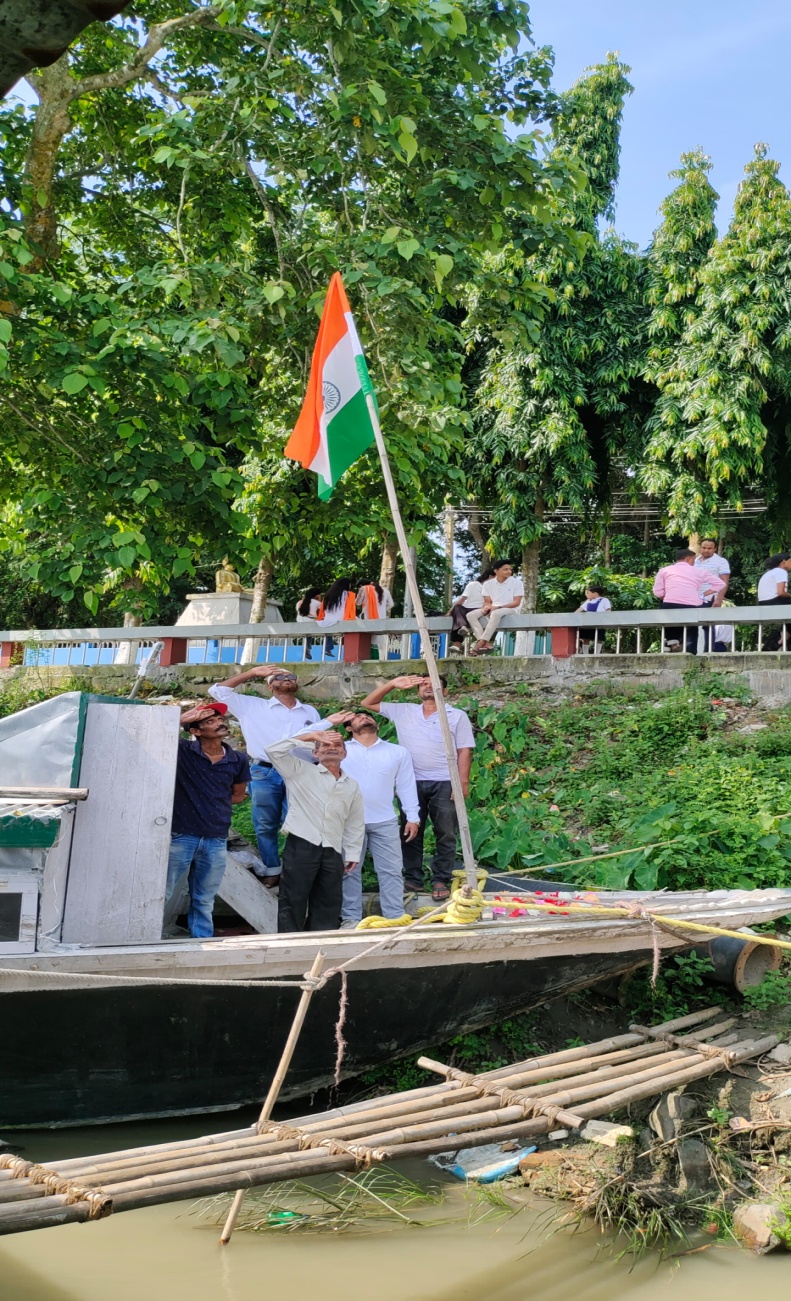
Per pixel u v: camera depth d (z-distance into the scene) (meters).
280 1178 4.02
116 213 11.88
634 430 20.36
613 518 27.23
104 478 8.80
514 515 20.14
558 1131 5.46
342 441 5.93
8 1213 3.46
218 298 9.25
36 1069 5.09
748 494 24.75
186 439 9.11
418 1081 6.26
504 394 19.47
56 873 5.23
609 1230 4.77
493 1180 5.20
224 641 14.43
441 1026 6.02
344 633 13.09
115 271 12.17
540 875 8.26
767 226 18.56
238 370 10.53
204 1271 4.31
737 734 10.23
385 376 9.78
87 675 14.11
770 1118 5.41
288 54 9.91
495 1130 4.65
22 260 7.98
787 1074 5.84
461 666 12.33
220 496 9.17
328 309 6.04
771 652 11.04
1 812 4.93
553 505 21.11
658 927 6.17
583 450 19.67
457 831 7.92
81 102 11.42
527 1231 4.75
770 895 7.22
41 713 5.66
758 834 8.25
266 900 7.23
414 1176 5.31
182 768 6.31
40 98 9.98
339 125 9.18
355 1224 4.79
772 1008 6.73
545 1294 4.22
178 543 10.24
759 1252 4.60
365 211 9.75
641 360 19.61
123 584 11.62
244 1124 5.70
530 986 6.20
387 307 9.31
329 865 6.47
